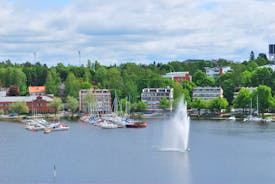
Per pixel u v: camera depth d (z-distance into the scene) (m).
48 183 176.00
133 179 181.00
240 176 185.75
